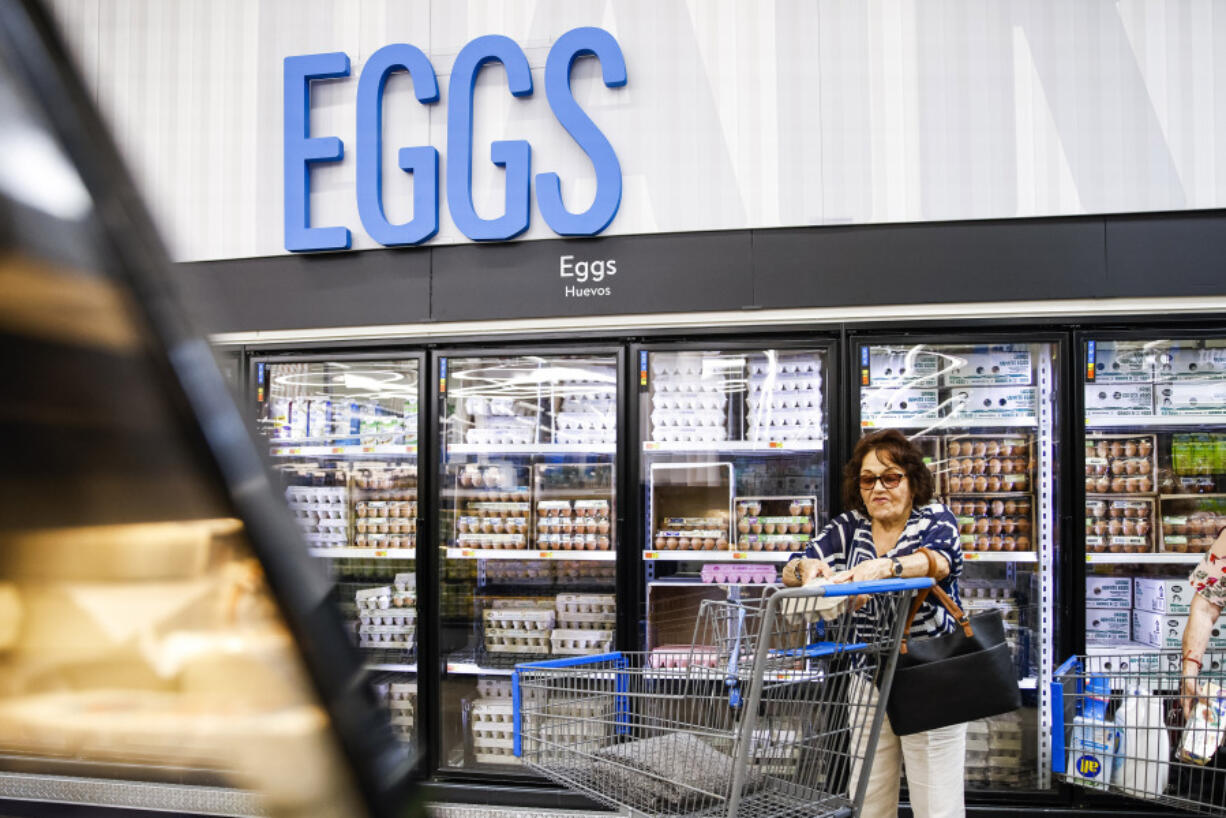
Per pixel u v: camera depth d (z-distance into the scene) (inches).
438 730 151.1
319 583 10.8
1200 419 141.1
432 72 157.6
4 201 8.7
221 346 10.1
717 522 154.0
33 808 13.2
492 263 154.4
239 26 165.8
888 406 147.6
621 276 150.8
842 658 93.2
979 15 146.1
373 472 166.4
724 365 155.8
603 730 97.1
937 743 97.2
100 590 9.5
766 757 86.0
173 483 9.4
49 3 9.2
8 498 9.0
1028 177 143.6
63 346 8.9
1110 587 147.4
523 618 159.5
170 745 10.1
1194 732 103.1
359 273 158.2
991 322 141.9
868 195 147.0
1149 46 142.6
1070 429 139.9
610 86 153.9
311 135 163.0
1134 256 140.3
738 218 149.6
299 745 10.5
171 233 9.8
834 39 149.2
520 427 160.6
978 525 146.3
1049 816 134.0
